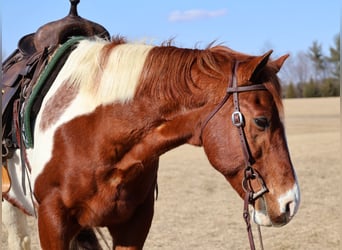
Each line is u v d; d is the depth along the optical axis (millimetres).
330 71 49844
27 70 3447
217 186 9562
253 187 2621
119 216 2988
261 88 2637
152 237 5988
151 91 2828
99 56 2998
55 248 2965
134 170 2898
